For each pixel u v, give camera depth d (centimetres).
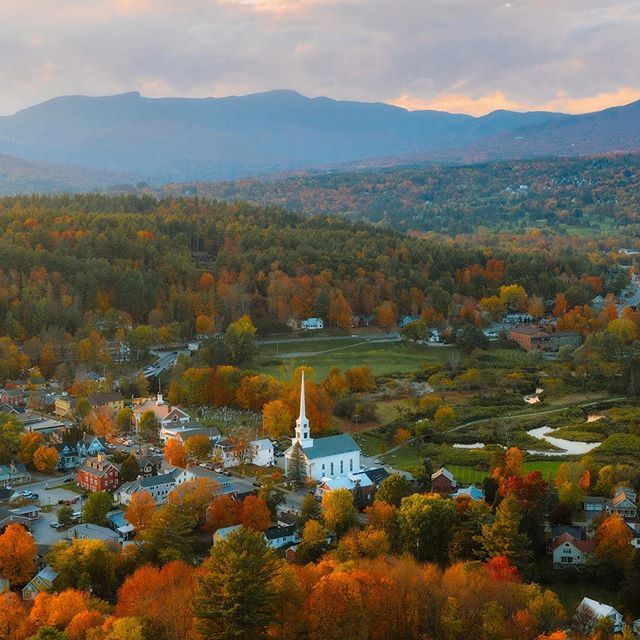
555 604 14250
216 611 12494
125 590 15212
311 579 14625
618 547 16550
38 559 17500
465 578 14688
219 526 18950
